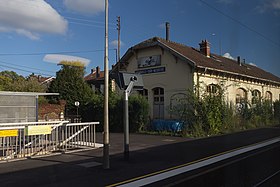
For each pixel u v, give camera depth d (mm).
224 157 10688
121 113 22016
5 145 11039
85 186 7109
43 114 28188
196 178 7742
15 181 7602
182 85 22422
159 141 15742
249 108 25219
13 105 15242
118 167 9188
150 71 24578
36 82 38688
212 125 19172
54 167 9234
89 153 11773
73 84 34031
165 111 23375
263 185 6965
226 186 6949
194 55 25203
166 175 8102
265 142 14750
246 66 34938
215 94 20562
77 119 24812
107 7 9297
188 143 14750
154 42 23828
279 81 35094
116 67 26500
